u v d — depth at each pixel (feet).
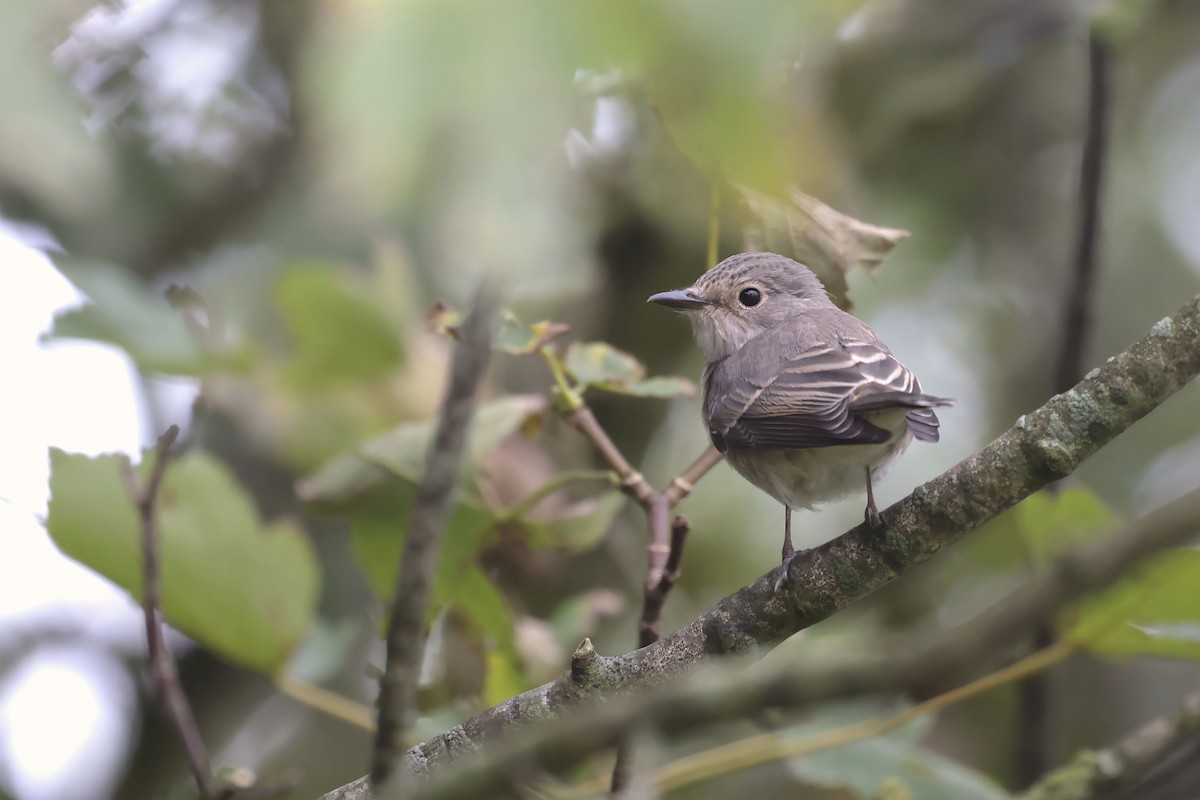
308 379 28.91
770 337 28.68
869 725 23.03
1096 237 30.42
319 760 37.65
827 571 19.49
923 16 40.75
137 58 33.01
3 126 12.01
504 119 8.91
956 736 40.34
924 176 45.44
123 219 35.27
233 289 34.91
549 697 19.33
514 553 29.94
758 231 26.45
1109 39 29.71
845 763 24.13
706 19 9.14
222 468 22.77
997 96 45.83
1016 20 41.98
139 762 37.35
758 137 9.61
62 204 14.71
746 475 29.01
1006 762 39.09
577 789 22.12
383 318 28.35
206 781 18.51
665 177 30.27
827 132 26.66
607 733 13.78
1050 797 24.63
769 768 37.65
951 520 19.25
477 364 14.47
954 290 47.16
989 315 47.21
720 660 19.48
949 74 41.96
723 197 25.80
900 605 40.16
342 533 38.09
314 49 9.14
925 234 44.93
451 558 24.25
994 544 41.32
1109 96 30.17
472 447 23.95
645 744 13.47
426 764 19.11
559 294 35.47
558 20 9.05
